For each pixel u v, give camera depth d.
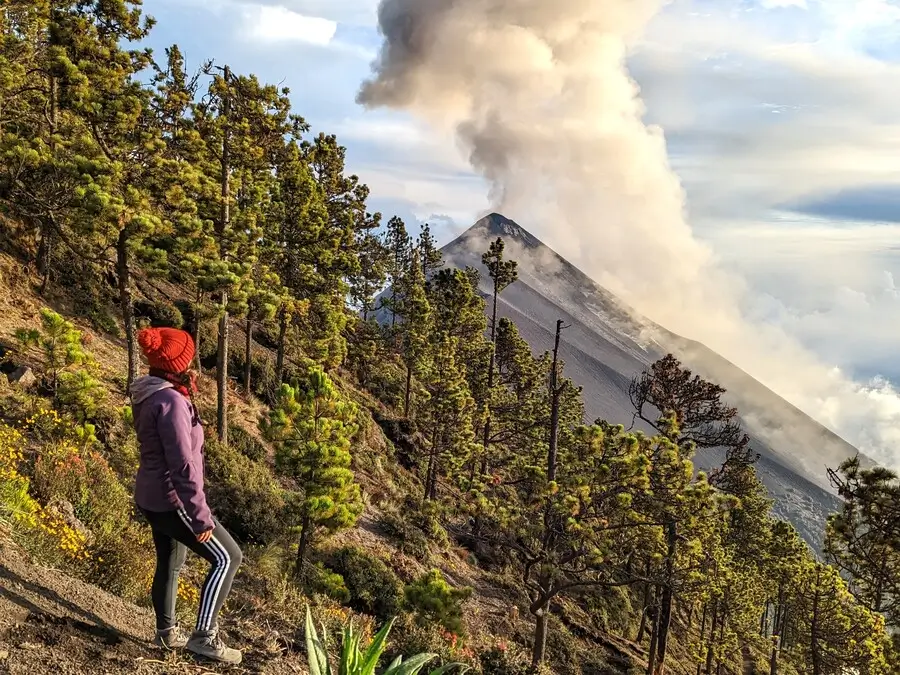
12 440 10.62
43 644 3.30
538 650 21.08
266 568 14.48
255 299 25.23
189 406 3.40
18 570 4.24
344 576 20.31
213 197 23.22
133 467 16.02
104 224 17.06
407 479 39.44
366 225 53.81
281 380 34.56
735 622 45.62
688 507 21.53
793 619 50.06
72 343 17.11
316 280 33.97
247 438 26.27
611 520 21.56
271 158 32.22
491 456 48.28
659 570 23.78
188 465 3.28
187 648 3.70
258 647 4.61
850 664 37.47
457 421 39.28
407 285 64.00
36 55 22.16
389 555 25.84
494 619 27.81
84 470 11.23
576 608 39.03
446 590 16.50
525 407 53.19
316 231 34.00
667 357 31.89
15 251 26.23
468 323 58.44
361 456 35.38
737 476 35.06
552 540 21.61
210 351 33.16
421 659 3.57
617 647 35.44
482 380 54.00
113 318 28.31
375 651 3.35
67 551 5.91
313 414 17.25
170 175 19.25
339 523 17.20
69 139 20.23
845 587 39.91
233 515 18.48
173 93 23.03
